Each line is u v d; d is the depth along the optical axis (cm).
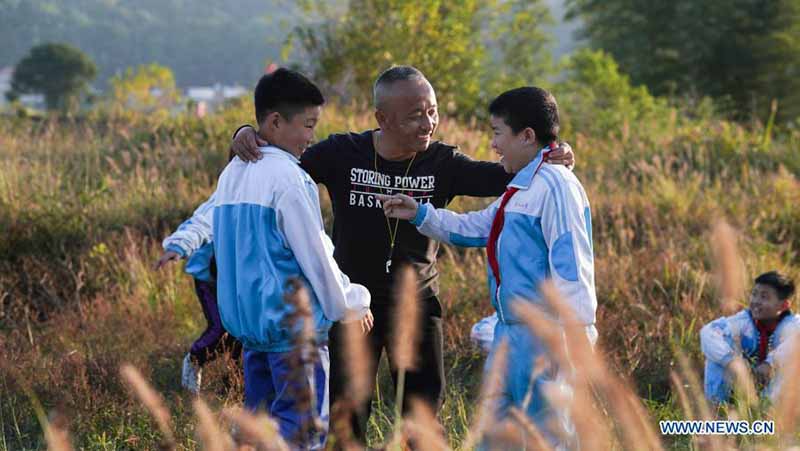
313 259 350
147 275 781
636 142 1377
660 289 743
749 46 2730
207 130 1312
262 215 354
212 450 277
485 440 294
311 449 334
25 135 1373
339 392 402
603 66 1973
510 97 374
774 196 1015
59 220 865
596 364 268
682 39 2764
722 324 543
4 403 517
